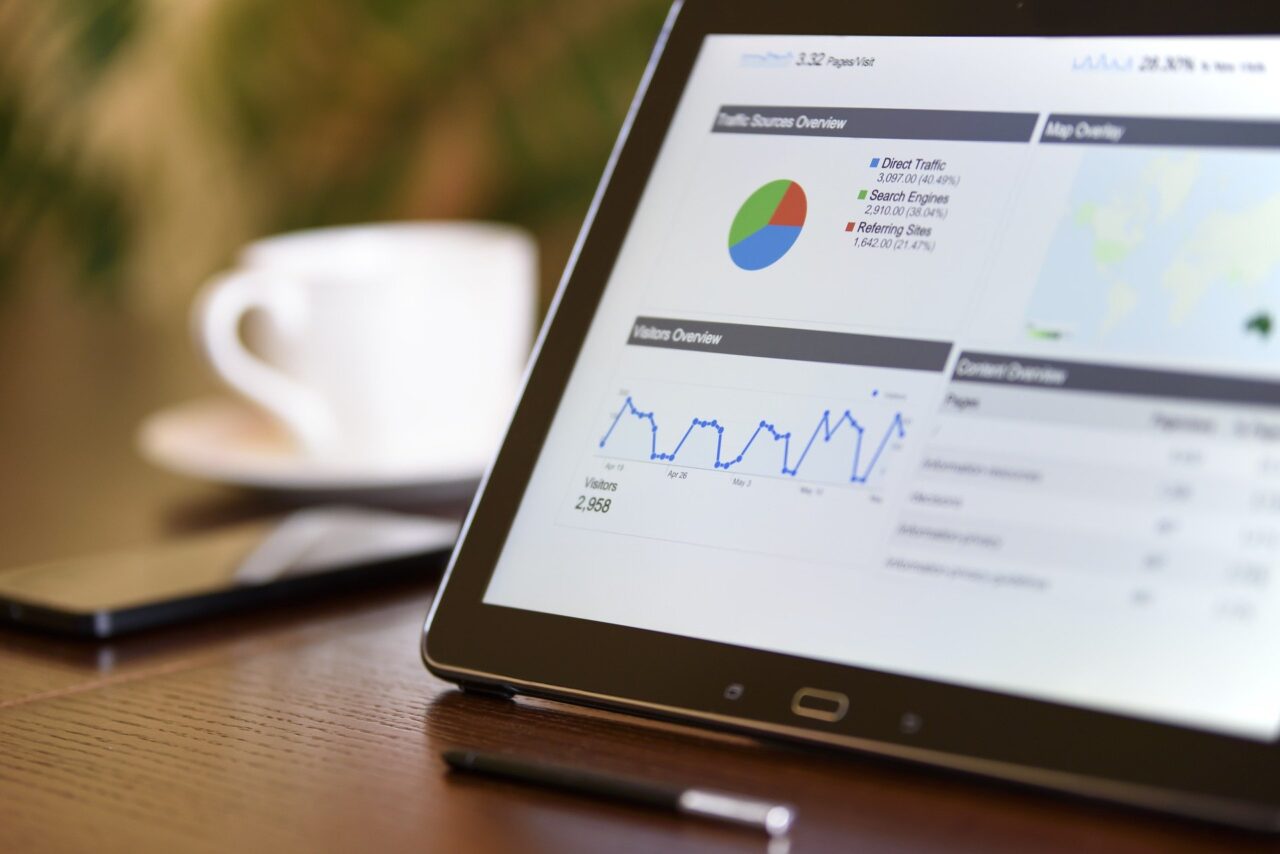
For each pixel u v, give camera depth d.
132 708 0.50
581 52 1.54
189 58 1.62
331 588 0.68
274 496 1.00
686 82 0.57
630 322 0.53
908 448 0.46
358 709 0.49
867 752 0.41
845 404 0.48
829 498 0.46
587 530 0.49
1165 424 0.43
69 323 1.56
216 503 0.99
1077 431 0.44
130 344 1.47
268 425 1.08
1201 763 0.37
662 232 0.54
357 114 1.61
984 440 0.45
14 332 1.52
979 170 0.50
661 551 0.48
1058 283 0.46
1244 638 0.39
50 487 1.03
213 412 1.17
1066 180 0.48
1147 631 0.40
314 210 1.61
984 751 0.40
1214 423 0.42
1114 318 0.45
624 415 0.51
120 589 0.64
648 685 0.45
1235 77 0.47
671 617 0.46
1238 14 0.48
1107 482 0.43
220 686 0.53
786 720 0.43
